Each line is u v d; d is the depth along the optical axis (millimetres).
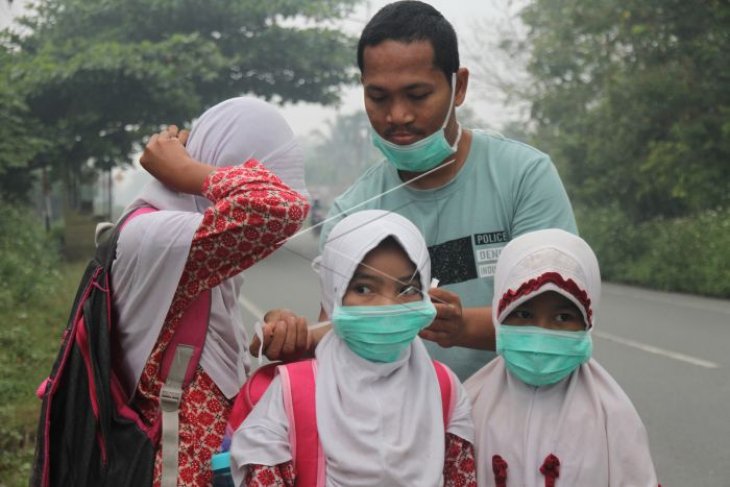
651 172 16438
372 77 2281
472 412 2262
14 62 11055
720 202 15312
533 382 2203
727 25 14273
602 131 17422
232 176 1996
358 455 1928
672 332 9031
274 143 2170
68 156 12797
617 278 15906
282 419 1995
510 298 2180
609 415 2141
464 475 2121
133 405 2059
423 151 2303
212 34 14711
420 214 2455
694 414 5750
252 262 2027
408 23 2244
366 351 2041
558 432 2148
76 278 9531
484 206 2426
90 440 1987
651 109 15625
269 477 1946
